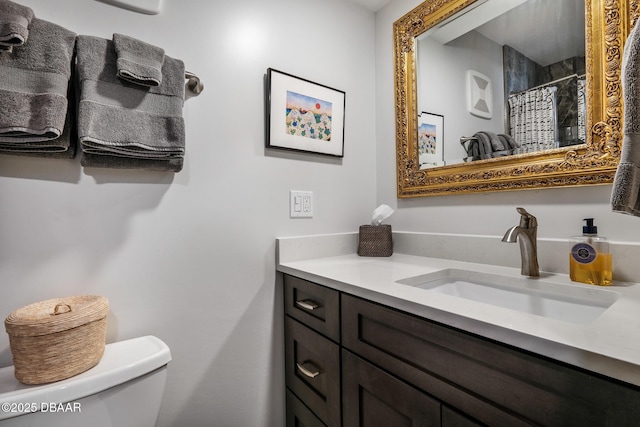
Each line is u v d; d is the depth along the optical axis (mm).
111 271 926
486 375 562
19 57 746
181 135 939
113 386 723
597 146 873
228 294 1138
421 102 1368
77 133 850
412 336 699
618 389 417
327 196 1414
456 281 1072
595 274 800
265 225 1227
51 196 848
